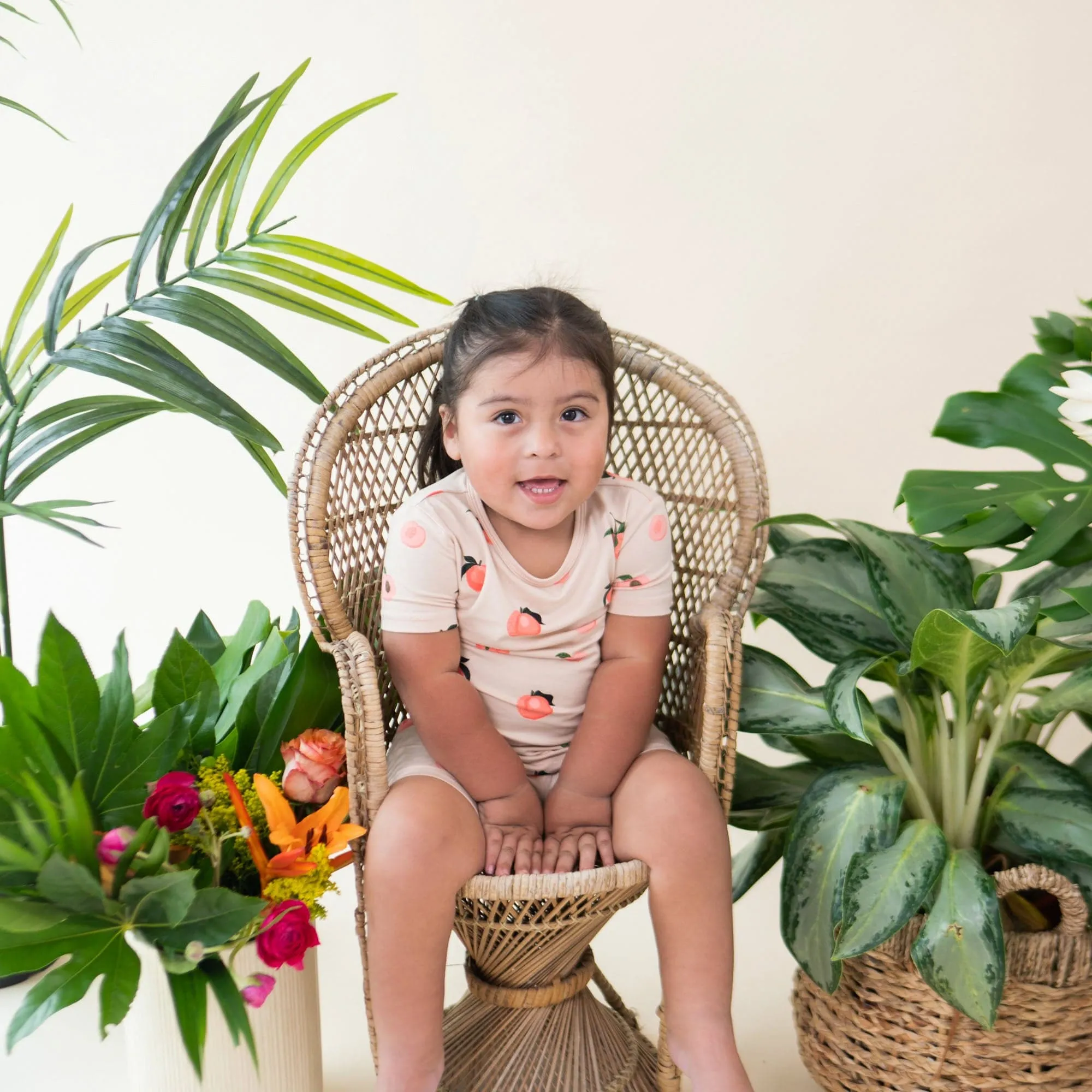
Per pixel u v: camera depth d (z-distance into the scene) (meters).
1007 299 1.97
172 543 2.12
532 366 1.20
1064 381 1.25
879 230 1.94
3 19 1.90
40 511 1.21
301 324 2.02
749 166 1.92
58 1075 1.39
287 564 2.11
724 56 1.88
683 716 1.39
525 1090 1.24
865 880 1.15
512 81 1.90
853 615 1.34
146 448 2.09
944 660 1.17
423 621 1.25
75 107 1.95
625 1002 1.53
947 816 1.28
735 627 1.24
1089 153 1.92
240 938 1.09
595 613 1.32
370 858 1.14
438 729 1.25
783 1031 1.48
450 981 1.58
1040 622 1.29
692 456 1.41
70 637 1.09
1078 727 2.09
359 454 1.34
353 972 1.62
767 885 1.82
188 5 1.90
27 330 2.02
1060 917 1.26
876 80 1.89
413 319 2.01
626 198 1.94
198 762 1.24
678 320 1.98
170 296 1.30
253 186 1.96
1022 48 1.88
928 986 1.16
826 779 1.26
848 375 2.00
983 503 1.16
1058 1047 1.18
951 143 1.91
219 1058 1.18
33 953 0.96
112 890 1.03
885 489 2.04
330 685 1.31
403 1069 1.12
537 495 1.22
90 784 1.11
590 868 1.17
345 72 1.91
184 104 1.94
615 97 1.91
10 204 1.98
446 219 1.96
